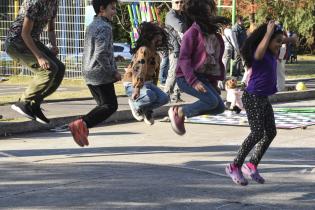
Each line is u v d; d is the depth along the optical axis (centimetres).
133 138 1195
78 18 2264
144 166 923
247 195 763
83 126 901
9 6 2455
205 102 811
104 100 908
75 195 749
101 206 702
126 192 765
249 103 777
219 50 819
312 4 4278
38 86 917
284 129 1321
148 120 963
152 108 955
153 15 2322
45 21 915
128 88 960
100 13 904
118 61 4119
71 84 2247
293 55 4644
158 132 1280
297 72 3425
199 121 1430
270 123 784
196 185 809
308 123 1410
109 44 894
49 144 1110
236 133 1273
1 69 2488
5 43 926
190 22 816
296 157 1012
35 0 883
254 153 793
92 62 895
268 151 1063
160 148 1087
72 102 1692
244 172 793
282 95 1983
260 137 776
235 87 1568
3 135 1201
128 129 1320
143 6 2306
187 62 796
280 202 735
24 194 752
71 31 2280
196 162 962
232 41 2131
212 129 1327
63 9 2280
